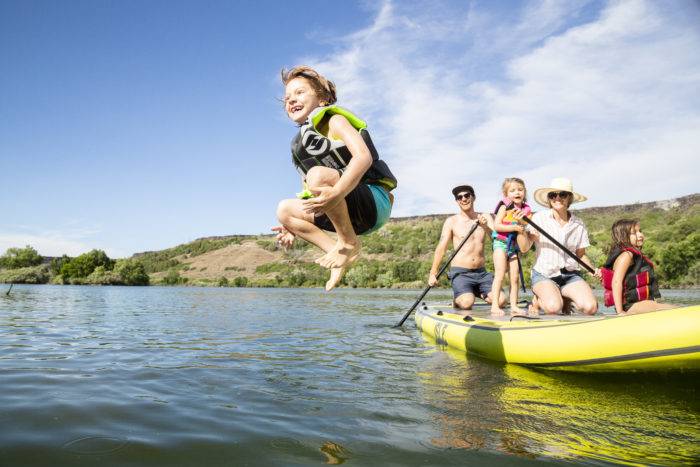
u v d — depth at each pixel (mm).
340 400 2938
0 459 1923
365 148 1957
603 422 2494
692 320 3125
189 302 15633
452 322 5496
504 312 5637
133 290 32406
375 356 4637
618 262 4168
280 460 1979
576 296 4996
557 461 1970
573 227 5246
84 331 6551
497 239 5535
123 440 2191
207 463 1944
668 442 2199
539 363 3891
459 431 2348
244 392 3139
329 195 1870
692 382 3330
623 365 3395
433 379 3553
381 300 17578
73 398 2900
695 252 31781
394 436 2273
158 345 5273
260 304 14602
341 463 1952
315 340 5832
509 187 5379
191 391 3154
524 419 2549
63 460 1939
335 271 2223
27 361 4148
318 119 2051
